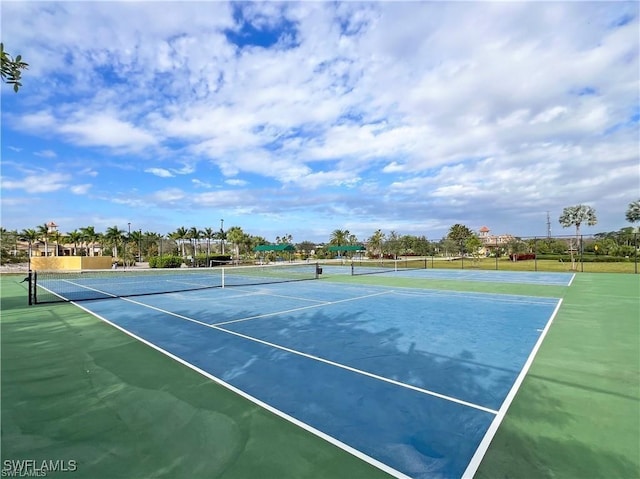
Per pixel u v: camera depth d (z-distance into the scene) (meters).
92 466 2.71
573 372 4.74
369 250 53.91
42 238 47.47
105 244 51.59
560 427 3.28
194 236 52.38
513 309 9.74
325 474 2.60
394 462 2.75
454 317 8.63
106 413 3.57
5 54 2.78
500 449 2.92
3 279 21.52
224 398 3.94
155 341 6.38
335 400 3.89
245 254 54.88
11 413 3.57
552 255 42.25
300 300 11.68
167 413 3.57
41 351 5.77
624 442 3.01
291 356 5.48
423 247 50.03
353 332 7.08
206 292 14.12
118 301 11.54
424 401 3.86
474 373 4.72
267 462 2.75
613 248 34.12
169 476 2.58
